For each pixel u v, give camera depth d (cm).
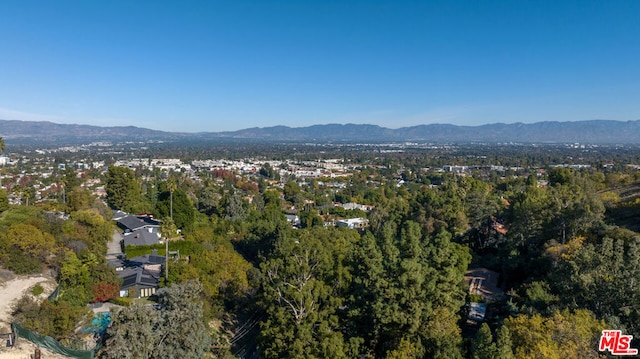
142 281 5941
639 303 3788
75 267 5238
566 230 6303
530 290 4734
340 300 4466
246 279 6022
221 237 8681
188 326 3978
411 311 4153
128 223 9306
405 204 10319
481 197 8494
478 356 3356
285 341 4219
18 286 4962
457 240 8056
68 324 4169
